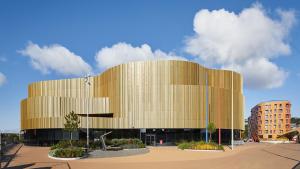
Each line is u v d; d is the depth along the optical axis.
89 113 58.69
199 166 23.56
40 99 57.62
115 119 55.59
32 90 71.12
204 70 59.47
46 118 56.00
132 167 22.97
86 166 23.80
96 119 54.59
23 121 63.47
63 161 27.80
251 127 147.88
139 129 56.62
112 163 25.94
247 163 25.56
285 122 118.69
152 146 55.38
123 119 55.69
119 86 57.06
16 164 25.34
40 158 30.81
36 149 46.22
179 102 55.03
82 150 31.62
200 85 56.72
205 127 55.97
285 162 26.16
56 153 30.06
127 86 56.28
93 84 65.62
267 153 36.88
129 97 55.94
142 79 55.81
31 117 58.72
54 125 55.50
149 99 55.16
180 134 57.44
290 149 45.31
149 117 54.81
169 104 54.84
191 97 55.62
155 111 54.81
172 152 40.00
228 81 62.75
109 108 59.12
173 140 57.09
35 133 61.22
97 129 56.06
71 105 58.03
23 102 63.88
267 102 125.00
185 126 54.75
